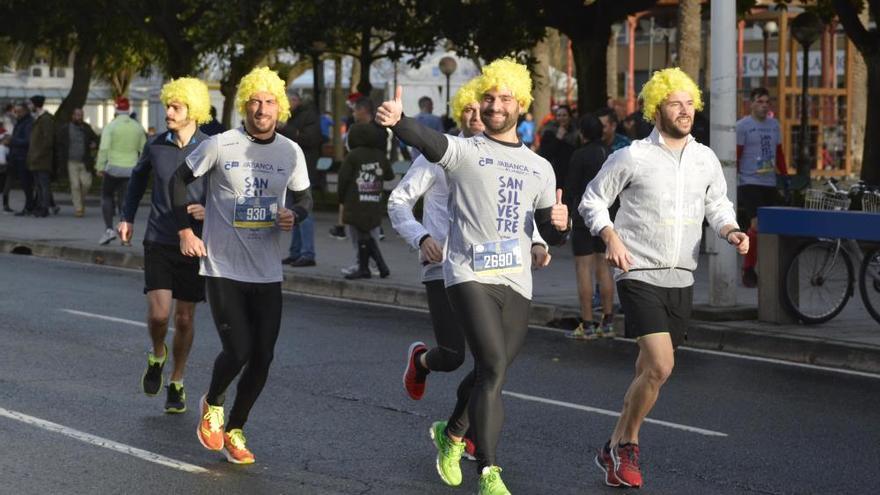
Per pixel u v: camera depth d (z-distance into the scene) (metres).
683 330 9.98
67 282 22.67
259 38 37.84
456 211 9.36
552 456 10.94
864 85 53.09
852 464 10.84
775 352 16.44
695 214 9.86
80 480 9.88
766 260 17.61
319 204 37.47
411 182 10.17
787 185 22.50
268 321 10.46
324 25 35.81
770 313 17.61
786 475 10.47
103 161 27.11
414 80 54.78
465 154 9.25
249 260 10.37
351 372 14.64
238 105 10.41
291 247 23.91
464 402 9.73
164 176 12.01
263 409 12.60
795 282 17.52
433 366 10.93
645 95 9.88
